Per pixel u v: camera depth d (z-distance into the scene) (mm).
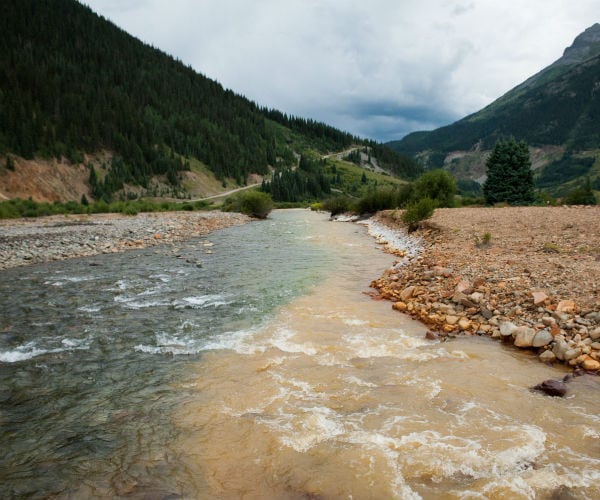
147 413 6523
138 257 21938
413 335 9867
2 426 6188
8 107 103125
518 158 42500
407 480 4773
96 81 167250
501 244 17344
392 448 5355
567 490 4500
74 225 38062
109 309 12398
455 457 5121
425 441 5477
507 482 4652
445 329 10062
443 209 35250
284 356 8695
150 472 5094
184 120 176875
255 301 13156
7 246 24125
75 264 19922
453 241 19797
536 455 5133
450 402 6531
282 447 5496
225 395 7035
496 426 5812
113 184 109000
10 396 7141
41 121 107625
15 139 95938
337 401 6691
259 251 23938
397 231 30266
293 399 6812
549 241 16656
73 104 123875
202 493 4715
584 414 6094
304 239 30047
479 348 8852
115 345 9531
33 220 44281
